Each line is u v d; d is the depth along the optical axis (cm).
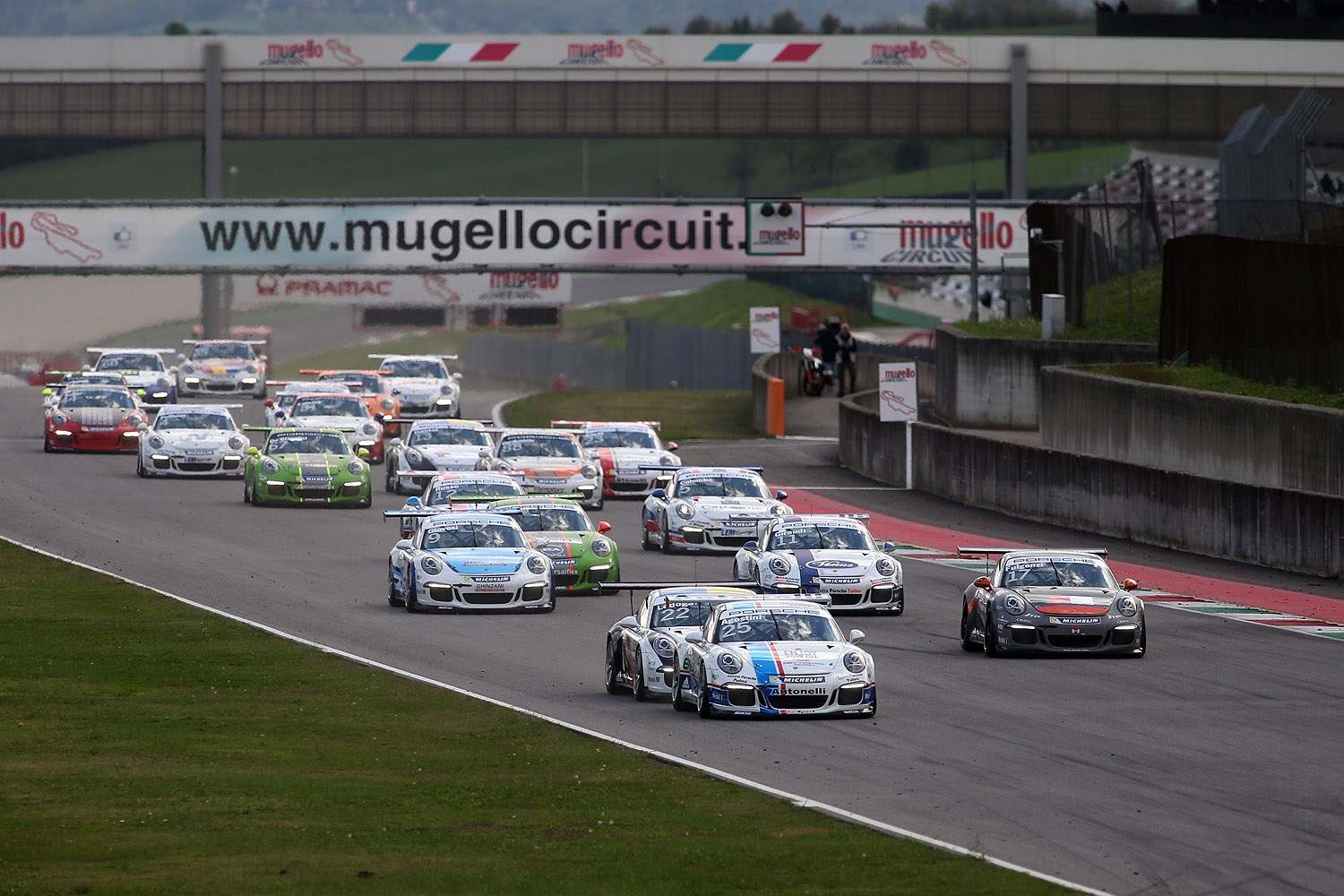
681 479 12525
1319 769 5659
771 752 5981
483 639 8725
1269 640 8831
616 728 6500
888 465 16475
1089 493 13338
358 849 4441
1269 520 11500
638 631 7231
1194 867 4344
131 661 7919
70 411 17362
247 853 4375
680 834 4653
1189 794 5256
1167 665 8050
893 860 4338
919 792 5291
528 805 5075
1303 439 12300
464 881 4106
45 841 4453
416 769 5678
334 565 11238
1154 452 14462
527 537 10012
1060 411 16275
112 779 5388
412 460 14862
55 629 8738
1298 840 4641
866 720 6638
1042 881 4141
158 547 11788
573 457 14438
